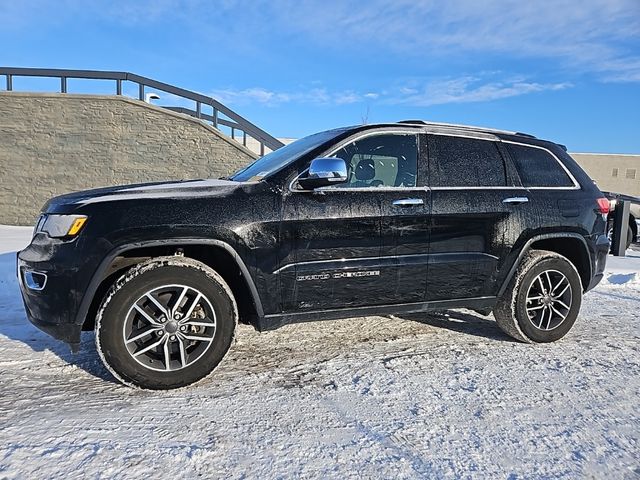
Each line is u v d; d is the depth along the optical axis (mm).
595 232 4426
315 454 2436
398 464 2363
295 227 3387
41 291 3051
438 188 3861
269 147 13586
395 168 3850
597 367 3713
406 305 3797
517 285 4121
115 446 2453
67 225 3051
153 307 3191
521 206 4078
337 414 2873
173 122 12859
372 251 3598
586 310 5641
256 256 3299
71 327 3053
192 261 3223
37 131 12734
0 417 2742
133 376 3104
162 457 2363
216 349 3268
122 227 3045
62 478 2174
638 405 3070
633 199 9641
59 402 2963
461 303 3969
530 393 3217
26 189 12836
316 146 3695
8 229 11344
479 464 2379
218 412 2871
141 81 12898
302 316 3520
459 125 4270
